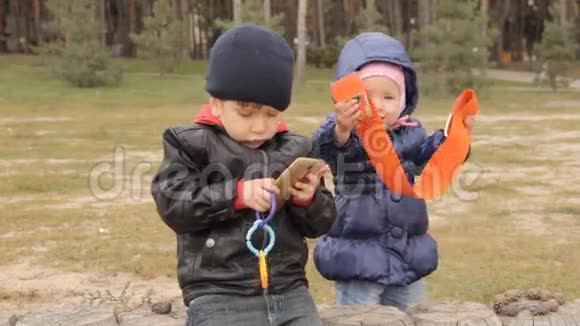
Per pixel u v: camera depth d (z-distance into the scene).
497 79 43.88
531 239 8.87
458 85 33.00
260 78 2.63
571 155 16.38
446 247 8.48
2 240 8.98
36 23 51.88
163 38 42.09
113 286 7.18
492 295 6.71
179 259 2.83
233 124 2.71
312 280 7.08
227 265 2.74
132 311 3.43
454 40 32.91
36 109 28.64
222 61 2.66
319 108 29.47
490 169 14.25
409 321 3.22
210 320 2.70
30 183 12.71
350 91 3.08
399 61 3.52
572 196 11.60
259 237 2.73
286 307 2.77
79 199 11.54
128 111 28.53
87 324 3.21
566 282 7.08
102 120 24.58
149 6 54.06
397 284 3.61
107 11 53.88
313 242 8.38
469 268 7.57
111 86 37.31
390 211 3.61
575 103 31.83
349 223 3.61
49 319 3.28
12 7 53.22
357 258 3.61
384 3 54.28
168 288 7.08
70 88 36.19
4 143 18.39
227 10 55.66
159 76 42.12
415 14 55.34
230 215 2.67
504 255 8.12
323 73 47.50
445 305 3.46
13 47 53.31
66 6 38.25
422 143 3.65
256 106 2.67
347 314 3.30
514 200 11.22
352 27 54.59
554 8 38.34
